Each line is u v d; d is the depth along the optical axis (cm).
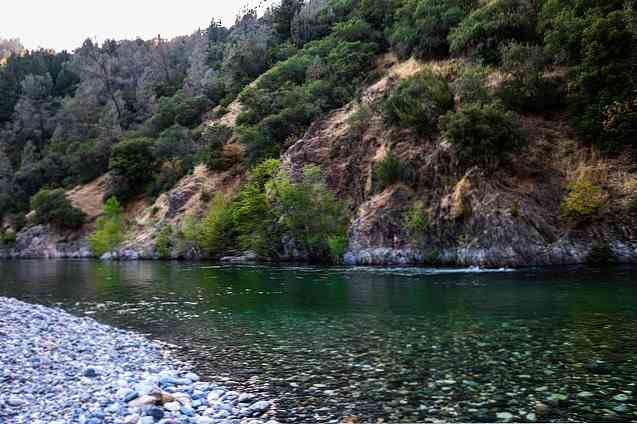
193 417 948
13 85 17688
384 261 4831
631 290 2453
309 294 2859
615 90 4256
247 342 1680
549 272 3434
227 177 8200
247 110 9662
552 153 4503
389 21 8938
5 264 7544
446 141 4797
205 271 4888
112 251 8644
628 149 4181
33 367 1272
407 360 1346
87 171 11969
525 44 5675
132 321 2209
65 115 15325
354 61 8231
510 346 1438
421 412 957
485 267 4053
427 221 4659
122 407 971
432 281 3222
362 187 5784
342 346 1559
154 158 10625
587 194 3984
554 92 4800
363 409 988
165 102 13125
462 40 6159
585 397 994
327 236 5516
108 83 16888
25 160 13688
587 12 4916
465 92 5134
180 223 7894
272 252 6181
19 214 11500
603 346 1388
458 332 1672
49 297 3192
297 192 5700
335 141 6512
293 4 13325
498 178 4406
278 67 10138
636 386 1049
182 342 1714
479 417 916
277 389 1140
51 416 929
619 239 3862
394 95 5769
